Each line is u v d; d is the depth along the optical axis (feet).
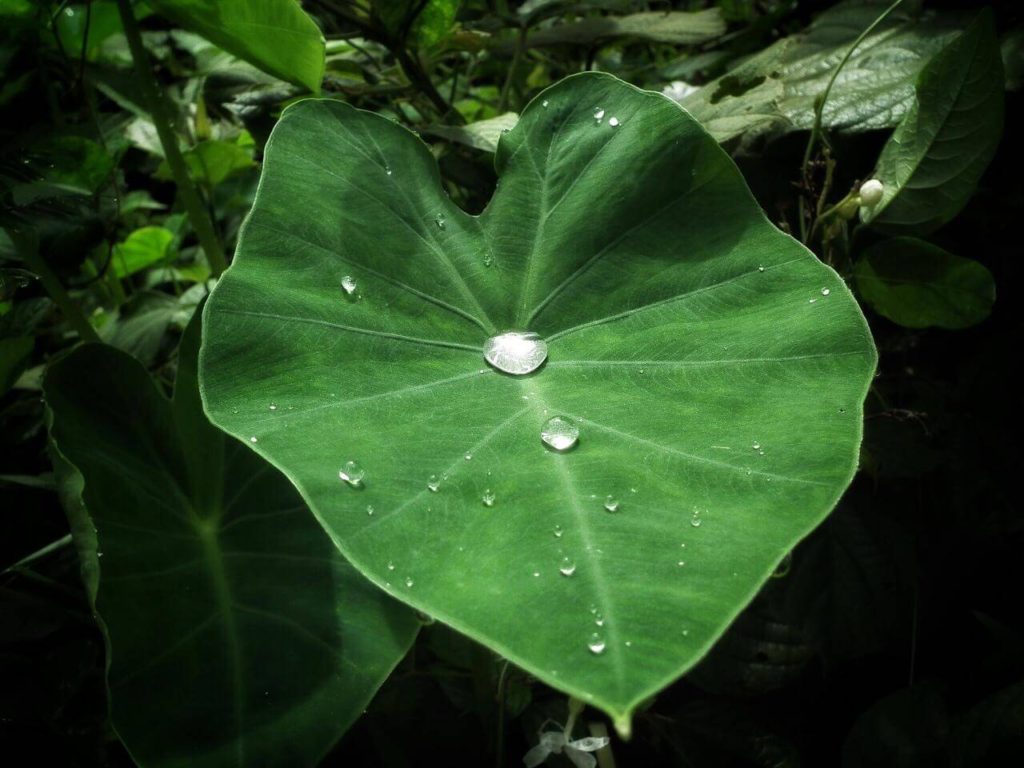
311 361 1.19
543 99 1.44
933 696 1.55
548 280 1.34
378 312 1.26
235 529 1.36
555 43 2.08
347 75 2.02
